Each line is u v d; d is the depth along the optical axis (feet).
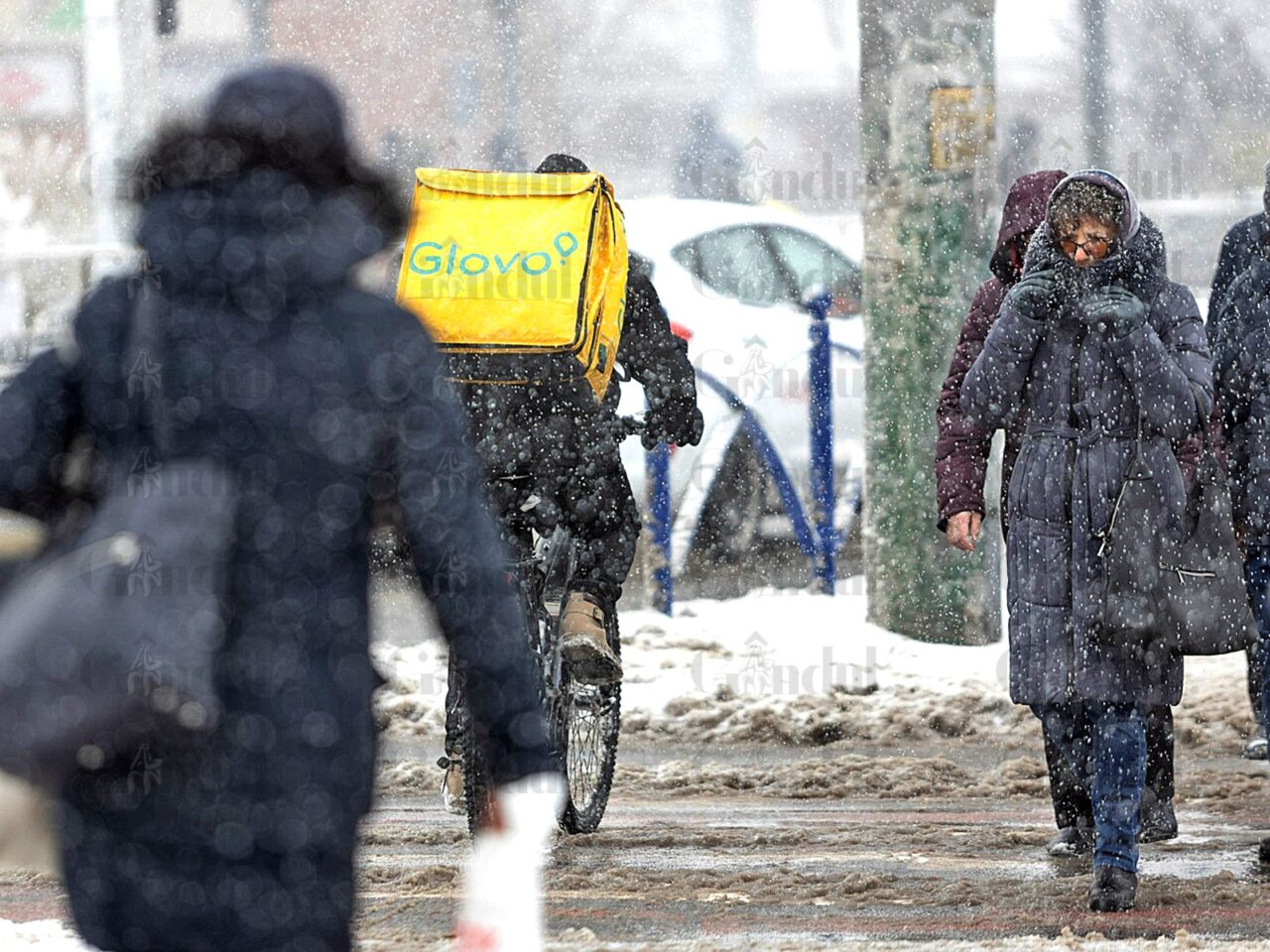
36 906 65.05
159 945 31.30
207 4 294.25
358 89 307.17
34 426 33.12
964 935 62.03
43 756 29.40
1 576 32.50
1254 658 94.43
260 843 31.12
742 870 73.00
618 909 65.77
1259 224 77.30
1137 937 62.18
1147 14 294.05
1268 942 60.59
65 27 230.89
